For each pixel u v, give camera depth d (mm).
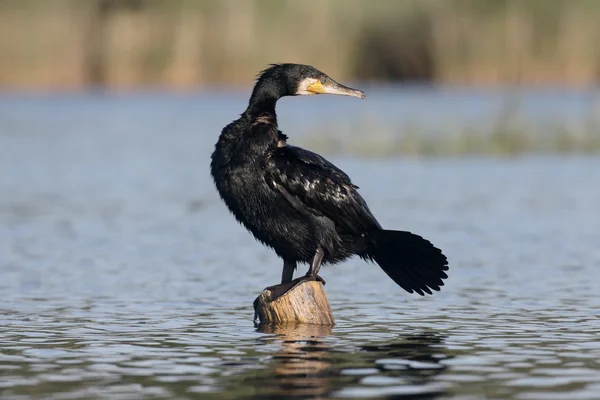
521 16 44656
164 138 33750
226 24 44594
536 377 7621
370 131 30203
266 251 14547
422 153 27859
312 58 44406
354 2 44969
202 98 44906
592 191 20641
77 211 18656
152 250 14578
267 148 9906
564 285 11867
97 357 8375
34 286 11945
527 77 44781
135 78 45125
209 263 13562
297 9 44406
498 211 18141
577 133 28812
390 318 10133
